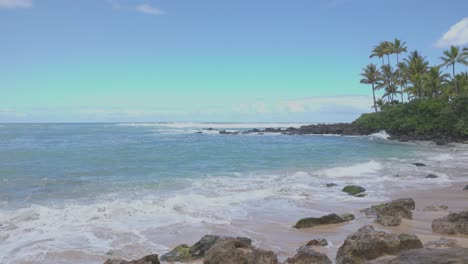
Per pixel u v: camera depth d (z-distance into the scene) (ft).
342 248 24.58
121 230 34.14
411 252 17.58
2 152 100.58
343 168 73.46
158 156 96.12
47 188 52.54
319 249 28.02
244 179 61.87
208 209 41.81
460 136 160.04
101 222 36.40
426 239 28.19
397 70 229.45
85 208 40.93
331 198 48.32
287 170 72.84
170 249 29.63
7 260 27.07
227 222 36.96
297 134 224.12
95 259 27.48
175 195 48.55
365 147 131.64
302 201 46.44
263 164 82.33
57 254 28.22
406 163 84.02
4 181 57.26
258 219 38.11
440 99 184.34
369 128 214.48
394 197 48.73
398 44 224.94
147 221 36.99
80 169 71.36
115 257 27.84
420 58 219.61
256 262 23.26
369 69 239.30
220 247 23.86
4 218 36.96
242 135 215.92
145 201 44.57
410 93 220.64
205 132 250.57
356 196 49.34
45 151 104.99
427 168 76.23
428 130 172.86
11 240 31.09
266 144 144.66
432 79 196.75
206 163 83.35
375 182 59.98
